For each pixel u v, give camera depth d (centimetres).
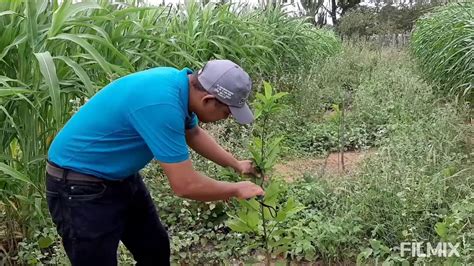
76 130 214
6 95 290
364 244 329
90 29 381
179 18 637
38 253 313
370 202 345
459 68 637
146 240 257
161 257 266
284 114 619
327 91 792
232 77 199
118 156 213
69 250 223
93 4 326
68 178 214
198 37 638
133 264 314
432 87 709
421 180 355
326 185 402
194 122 238
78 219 216
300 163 508
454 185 364
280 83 737
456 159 417
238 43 705
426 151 423
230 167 252
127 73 354
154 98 197
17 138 328
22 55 318
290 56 863
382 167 377
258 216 246
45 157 316
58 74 335
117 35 402
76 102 350
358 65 1058
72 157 214
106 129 209
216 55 632
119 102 205
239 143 477
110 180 218
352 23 2438
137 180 241
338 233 326
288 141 568
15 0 315
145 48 481
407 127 533
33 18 311
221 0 814
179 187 202
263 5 942
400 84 742
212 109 204
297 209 246
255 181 252
